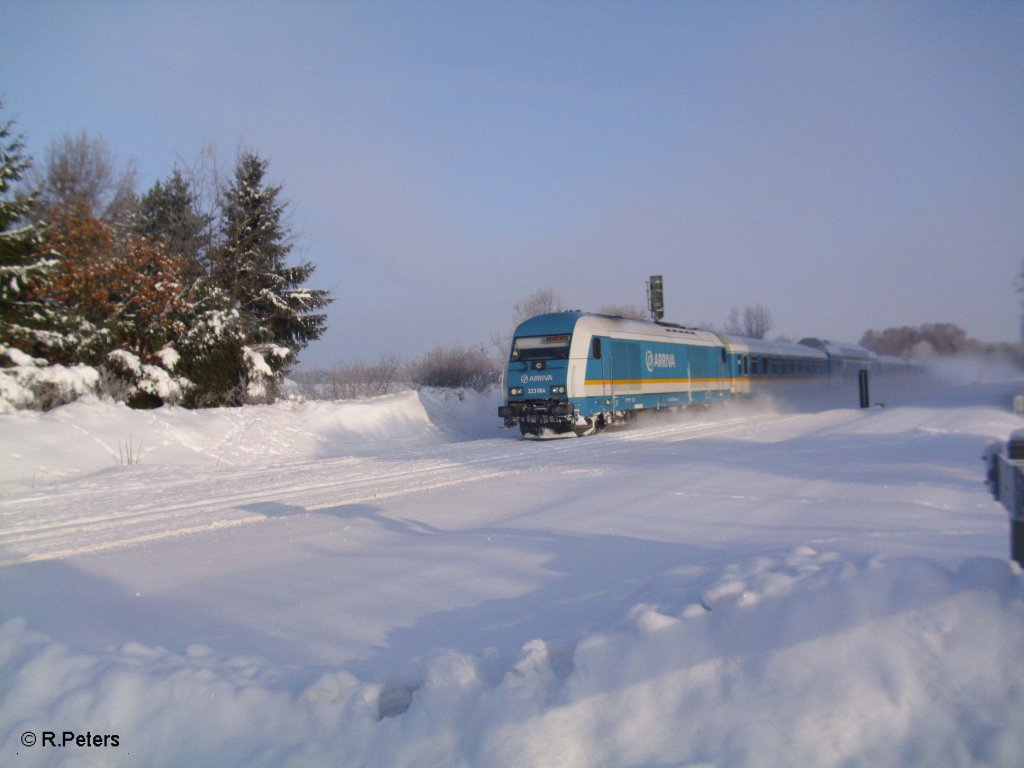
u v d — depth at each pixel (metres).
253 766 4.10
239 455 21.12
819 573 4.73
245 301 36.03
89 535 10.31
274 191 36.75
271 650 5.55
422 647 5.43
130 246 25.75
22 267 21.94
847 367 47.66
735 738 3.80
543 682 4.37
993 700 3.71
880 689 3.84
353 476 15.67
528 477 13.88
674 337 28.78
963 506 9.13
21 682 4.80
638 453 17.08
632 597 5.73
